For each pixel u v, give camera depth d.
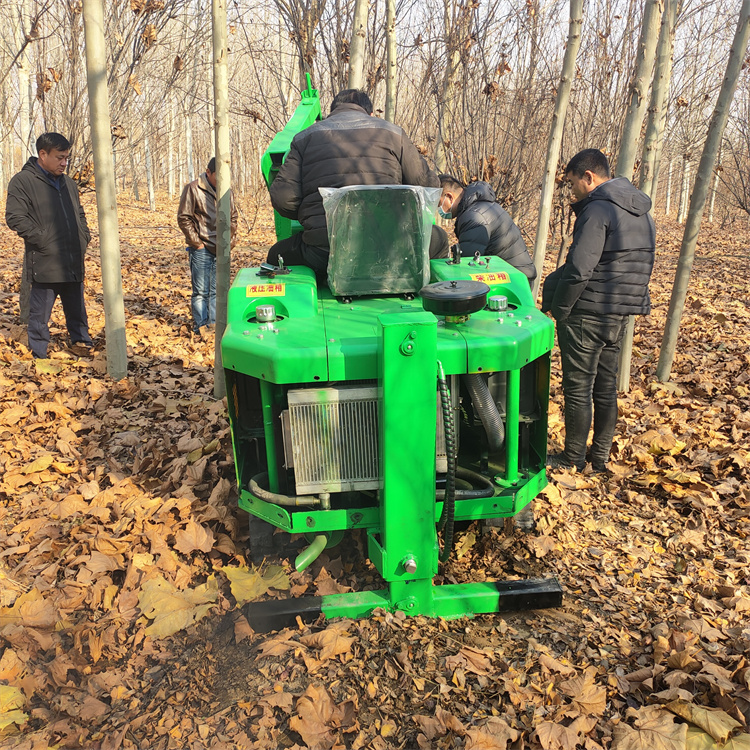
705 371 6.20
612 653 2.74
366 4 6.20
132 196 30.19
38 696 2.57
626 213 3.85
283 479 3.04
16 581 3.19
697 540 3.56
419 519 2.73
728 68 5.06
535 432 3.37
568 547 3.53
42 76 8.90
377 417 2.76
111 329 5.67
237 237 15.94
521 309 3.17
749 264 13.48
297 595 3.09
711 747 2.23
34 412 5.08
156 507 3.75
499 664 2.67
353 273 3.23
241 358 2.76
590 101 9.75
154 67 11.70
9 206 5.64
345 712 2.42
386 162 3.36
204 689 2.57
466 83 8.34
